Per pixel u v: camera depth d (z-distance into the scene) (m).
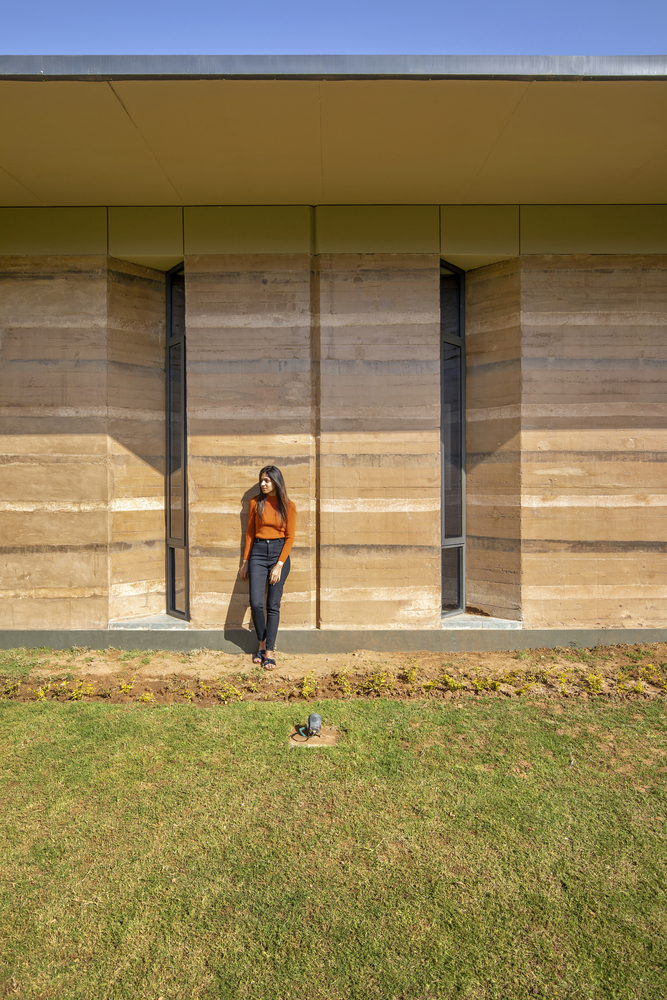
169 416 6.27
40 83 3.84
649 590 5.89
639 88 3.95
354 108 4.15
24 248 5.77
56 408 5.81
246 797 3.05
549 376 5.82
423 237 5.71
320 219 5.68
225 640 5.75
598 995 1.97
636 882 2.48
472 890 2.42
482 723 3.91
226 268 5.71
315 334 5.74
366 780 3.21
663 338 5.85
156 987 1.99
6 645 5.84
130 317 6.00
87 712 4.07
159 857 2.62
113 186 5.32
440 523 5.81
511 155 4.83
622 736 3.75
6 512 5.85
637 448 5.85
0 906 2.34
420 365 5.70
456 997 1.96
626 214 5.79
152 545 6.23
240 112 4.19
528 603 5.85
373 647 5.74
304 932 2.21
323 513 5.71
